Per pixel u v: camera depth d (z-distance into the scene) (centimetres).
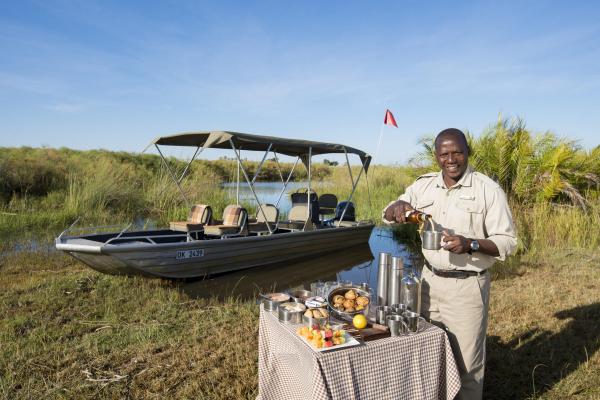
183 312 519
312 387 215
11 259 751
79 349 407
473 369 255
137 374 359
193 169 1762
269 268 820
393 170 2139
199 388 338
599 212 956
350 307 271
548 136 1016
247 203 1488
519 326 454
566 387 332
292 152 939
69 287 595
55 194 1323
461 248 230
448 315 257
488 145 1023
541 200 980
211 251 691
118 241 712
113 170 1561
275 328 270
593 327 446
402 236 1166
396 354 234
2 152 1844
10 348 400
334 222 1062
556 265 732
